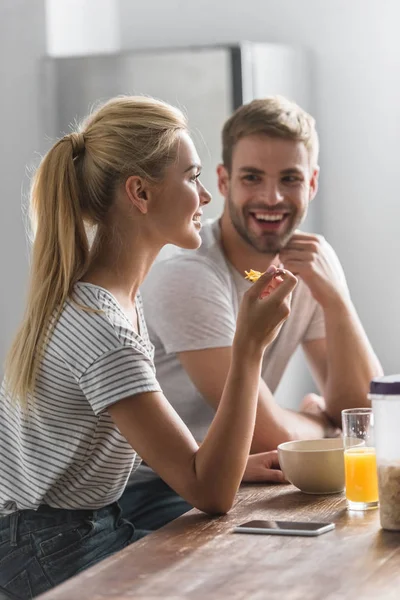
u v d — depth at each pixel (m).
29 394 1.90
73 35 4.80
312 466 1.99
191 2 4.91
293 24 4.84
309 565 1.47
